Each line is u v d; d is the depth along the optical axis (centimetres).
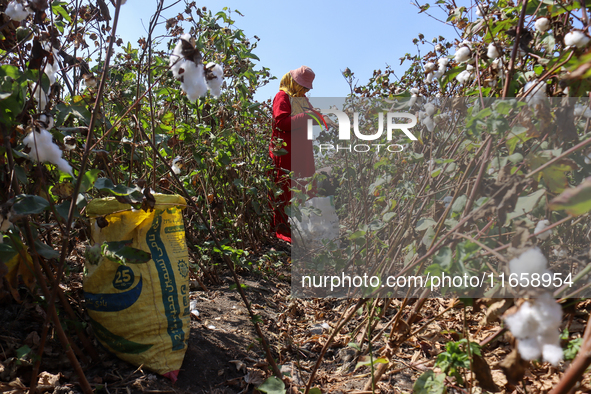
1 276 111
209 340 208
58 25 171
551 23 140
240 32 320
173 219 186
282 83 379
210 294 273
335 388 180
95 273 167
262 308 263
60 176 143
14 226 122
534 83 119
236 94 354
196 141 278
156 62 245
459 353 116
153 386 161
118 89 243
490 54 140
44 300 152
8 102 111
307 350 217
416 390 122
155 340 170
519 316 86
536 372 165
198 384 175
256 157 389
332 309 256
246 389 179
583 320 186
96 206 164
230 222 326
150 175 250
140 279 169
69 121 175
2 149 115
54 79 140
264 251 396
